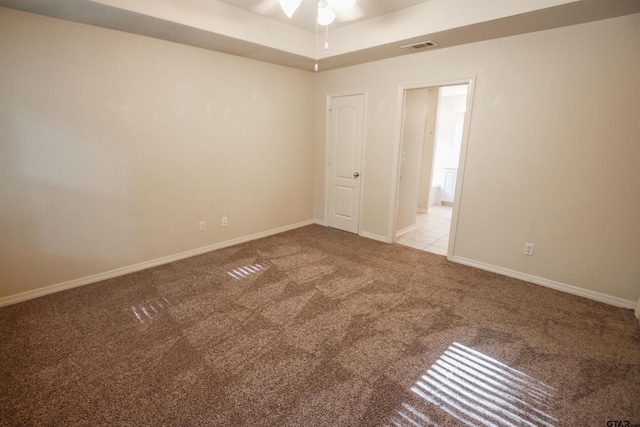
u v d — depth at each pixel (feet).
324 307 8.35
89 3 7.11
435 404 5.29
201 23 8.89
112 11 7.58
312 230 15.40
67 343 6.79
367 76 12.92
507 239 10.19
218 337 7.06
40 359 6.29
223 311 8.12
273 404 5.27
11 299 8.35
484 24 8.25
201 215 11.96
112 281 9.76
